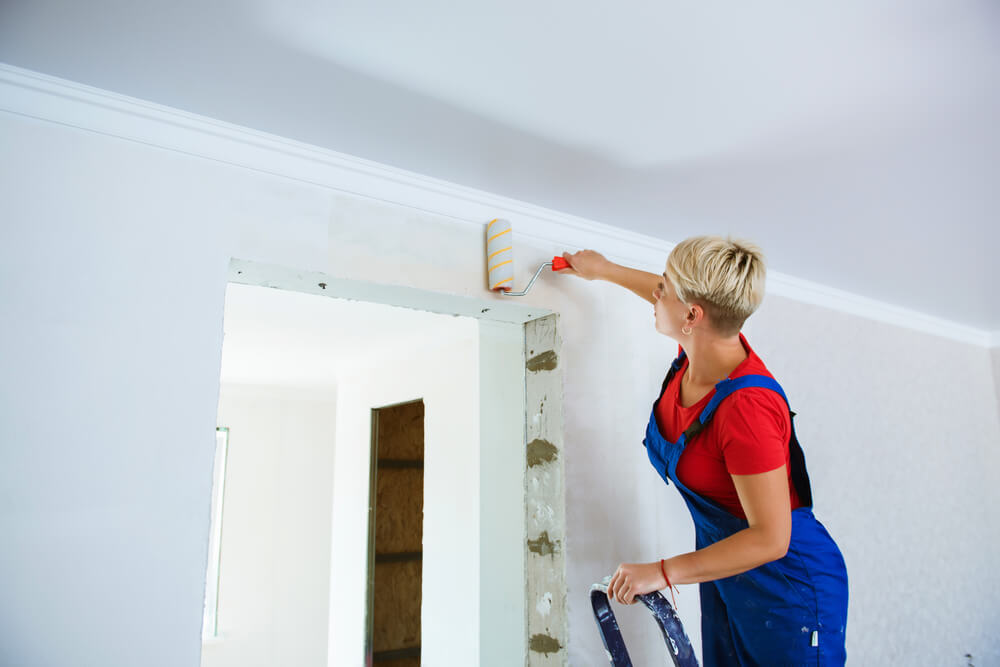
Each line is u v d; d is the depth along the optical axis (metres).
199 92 1.61
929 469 3.58
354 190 1.93
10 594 1.36
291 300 3.32
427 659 3.74
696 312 1.43
